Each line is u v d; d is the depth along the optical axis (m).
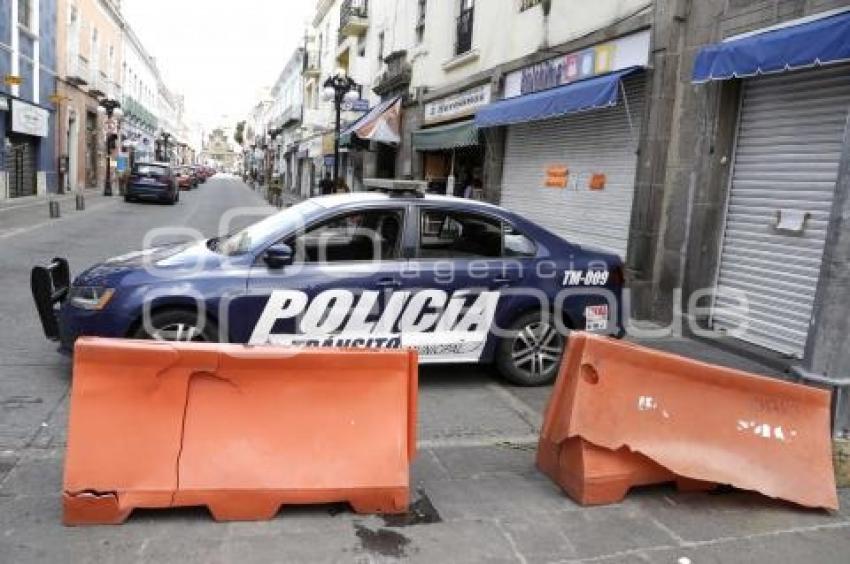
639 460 3.87
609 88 8.86
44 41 25.17
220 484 3.35
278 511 3.47
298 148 45.44
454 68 16.17
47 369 5.46
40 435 4.24
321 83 38.88
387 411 3.62
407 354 3.66
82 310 4.93
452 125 15.55
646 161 8.61
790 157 6.89
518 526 3.51
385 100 21.84
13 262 10.33
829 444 3.98
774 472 3.89
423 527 3.44
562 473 3.95
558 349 5.91
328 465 3.49
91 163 34.53
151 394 3.38
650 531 3.53
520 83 12.55
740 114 7.52
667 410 3.91
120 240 13.79
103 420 3.32
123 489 3.28
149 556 3.06
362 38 26.77
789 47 6.07
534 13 12.13
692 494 3.96
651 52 8.60
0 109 20.61
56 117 26.97
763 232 7.20
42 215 17.86
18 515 3.32
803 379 4.29
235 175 125.75
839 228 4.12
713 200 7.70
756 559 3.32
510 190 13.38
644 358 3.90
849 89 6.25
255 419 3.49
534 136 12.40
